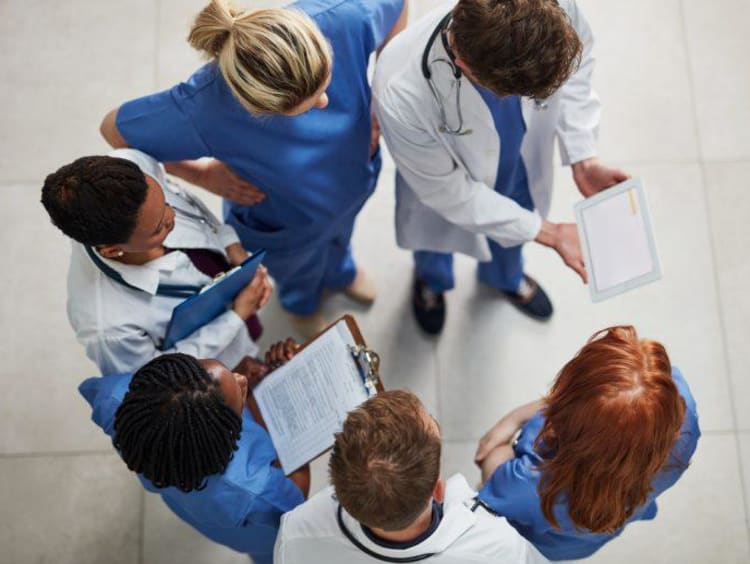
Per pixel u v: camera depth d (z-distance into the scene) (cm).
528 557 121
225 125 146
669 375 116
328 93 150
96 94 257
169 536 220
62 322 239
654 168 248
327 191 165
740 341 232
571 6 148
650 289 238
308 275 209
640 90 254
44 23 262
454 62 134
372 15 149
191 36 132
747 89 253
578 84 168
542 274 242
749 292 236
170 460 120
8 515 222
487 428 229
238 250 170
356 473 104
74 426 230
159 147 151
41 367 235
